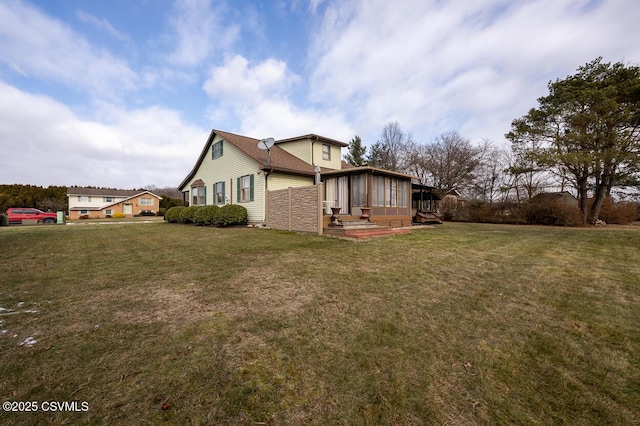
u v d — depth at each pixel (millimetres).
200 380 1932
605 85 14844
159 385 1875
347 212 12656
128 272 4773
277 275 4555
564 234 11211
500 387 1882
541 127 16500
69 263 5488
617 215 18016
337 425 1568
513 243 8281
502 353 2295
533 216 18406
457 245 7734
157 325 2764
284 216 11180
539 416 1631
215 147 16453
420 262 5516
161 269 4965
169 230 11969
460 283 4160
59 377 1944
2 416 1584
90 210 37719
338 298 3525
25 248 7324
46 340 2457
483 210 20875
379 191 12594
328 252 6531
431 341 2480
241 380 1937
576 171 16594
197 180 18422
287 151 17031
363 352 2295
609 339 2537
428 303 3371
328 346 2387
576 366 2125
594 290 3871
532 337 2564
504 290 3855
